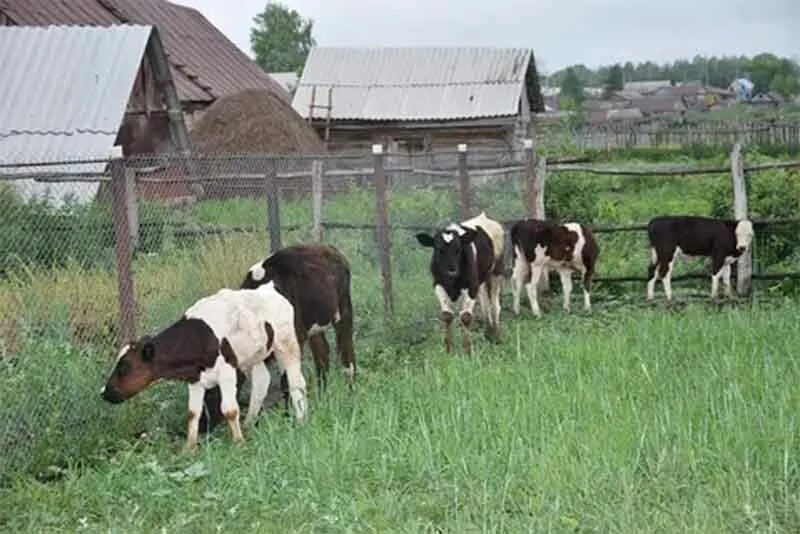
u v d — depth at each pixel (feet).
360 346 43.96
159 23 137.39
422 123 137.28
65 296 33.17
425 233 46.29
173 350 30.35
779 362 35.35
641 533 22.24
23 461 28.81
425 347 45.52
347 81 142.51
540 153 83.61
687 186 94.63
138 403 32.60
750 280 56.39
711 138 161.07
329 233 52.26
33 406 29.48
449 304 44.16
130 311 32.83
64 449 29.91
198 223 46.44
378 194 46.88
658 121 194.80
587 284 54.39
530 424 29.01
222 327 30.86
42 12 109.60
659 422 28.14
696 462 25.77
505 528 22.90
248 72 141.18
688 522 22.88
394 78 141.90
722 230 55.06
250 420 32.37
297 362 32.99
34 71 75.20
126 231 32.68
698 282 59.82
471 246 44.11
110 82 74.18
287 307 32.86
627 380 33.94
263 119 103.45
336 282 36.65
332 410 32.17
